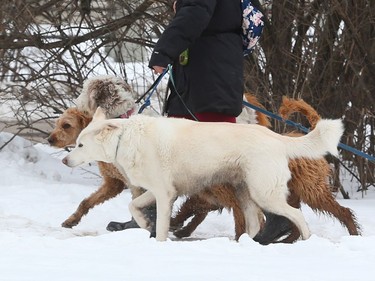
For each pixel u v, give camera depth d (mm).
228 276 7074
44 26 17953
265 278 7008
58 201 14211
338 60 17203
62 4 17828
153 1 17156
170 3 16969
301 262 7887
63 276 7035
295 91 16609
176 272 7238
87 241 8906
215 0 10484
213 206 11758
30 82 18125
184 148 9992
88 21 17938
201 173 10000
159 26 17750
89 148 10234
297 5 17062
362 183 17219
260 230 11094
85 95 12039
